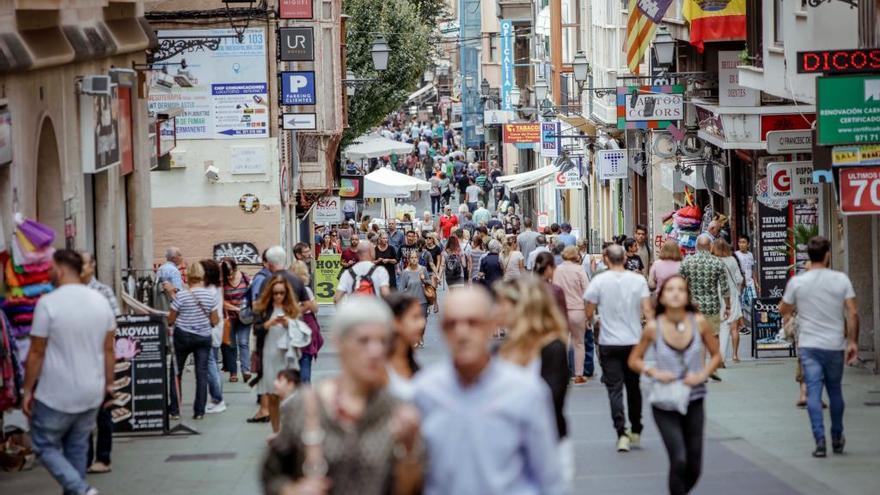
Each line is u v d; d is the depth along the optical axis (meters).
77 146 49.28
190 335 47.50
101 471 38.31
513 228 137.50
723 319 54.12
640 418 39.72
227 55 84.38
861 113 43.09
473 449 18.67
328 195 111.56
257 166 85.31
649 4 82.62
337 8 106.81
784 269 76.00
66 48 46.00
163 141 72.00
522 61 192.75
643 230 76.00
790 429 41.59
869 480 34.03
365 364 17.72
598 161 116.12
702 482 34.38
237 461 39.75
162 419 44.28
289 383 33.03
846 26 51.69
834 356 37.09
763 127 71.44
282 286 42.66
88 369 31.22
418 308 25.09
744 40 75.88
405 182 160.62
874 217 52.56
